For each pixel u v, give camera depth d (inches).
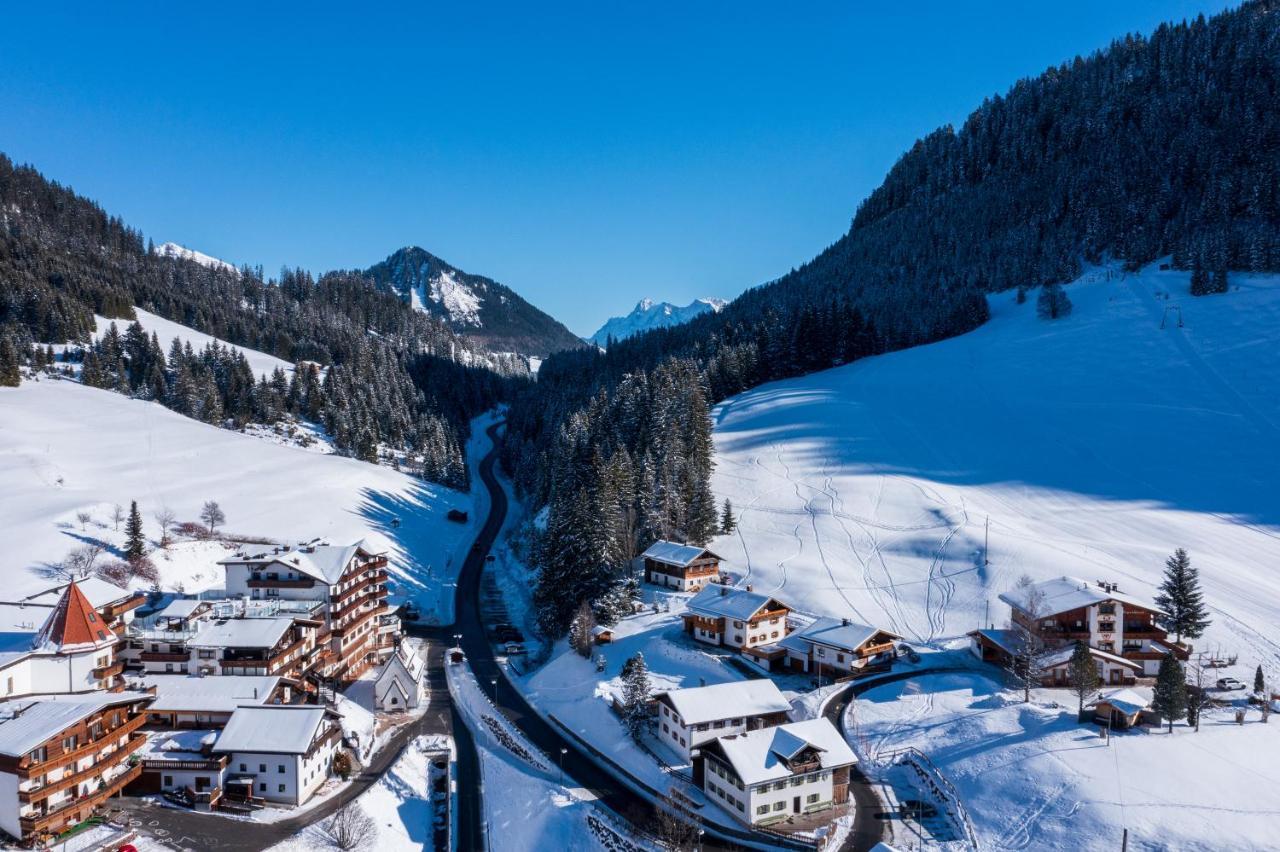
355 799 2155.5
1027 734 2287.2
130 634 2600.9
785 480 5039.4
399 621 3681.1
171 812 1973.4
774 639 3216.0
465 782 2388.0
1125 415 5497.1
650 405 5433.1
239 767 2111.2
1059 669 2691.9
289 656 2694.4
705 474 4884.4
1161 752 2094.0
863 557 3949.3
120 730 1959.9
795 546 4138.8
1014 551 3754.9
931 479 4845.0
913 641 3149.6
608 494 4079.7
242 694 2343.8
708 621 3250.5
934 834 1956.2
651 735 2556.6
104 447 5565.9
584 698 2866.6
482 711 2888.8
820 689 2765.7
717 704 2433.6
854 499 4621.1
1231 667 2728.8
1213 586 3361.2
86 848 1737.2
